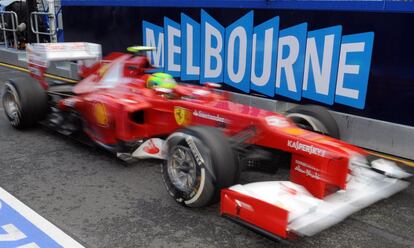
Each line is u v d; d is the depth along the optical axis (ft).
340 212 9.97
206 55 22.45
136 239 10.22
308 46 18.26
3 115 21.20
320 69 18.06
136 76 15.26
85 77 18.34
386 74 16.19
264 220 9.20
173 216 11.37
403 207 12.15
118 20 27.45
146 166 14.89
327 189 10.56
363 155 11.21
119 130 14.10
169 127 13.61
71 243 9.96
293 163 11.04
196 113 12.68
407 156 15.93
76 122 16.55
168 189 11.78
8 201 11.98
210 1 21.54
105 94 15.29
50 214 11.32
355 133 17.26
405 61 15.61
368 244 10.19
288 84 19.31
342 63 17.35
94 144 15.47
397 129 16.05
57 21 36.88
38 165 14.75
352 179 11.23
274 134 11.14
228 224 11.00
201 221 11.14
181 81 24.13
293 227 9.07
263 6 19.40
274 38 19.36
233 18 20.75
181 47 23.70
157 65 25.39
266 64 19.94
